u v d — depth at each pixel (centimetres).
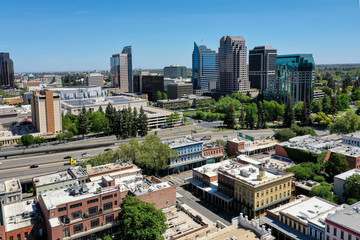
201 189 13350
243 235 9006
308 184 13350
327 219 8150
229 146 19225
